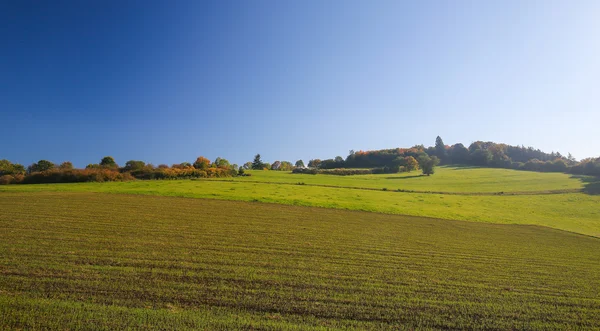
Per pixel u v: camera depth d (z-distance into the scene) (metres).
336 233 24.89
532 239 28.69
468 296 13.93
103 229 21.14
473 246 24.02
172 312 10.70
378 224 30.12
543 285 16.11
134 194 38.12
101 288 12.00
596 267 20.34
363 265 17.30
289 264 16.53
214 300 11.78
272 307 11.60
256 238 21.52
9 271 12.92
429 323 11.34
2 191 36.38
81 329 9.39
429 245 23.22
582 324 12.10
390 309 12.16
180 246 18.39
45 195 34.22
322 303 12.23
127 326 9.69
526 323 11.85
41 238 18.06
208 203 34.81
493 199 54.81
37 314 9.94
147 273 13.82
